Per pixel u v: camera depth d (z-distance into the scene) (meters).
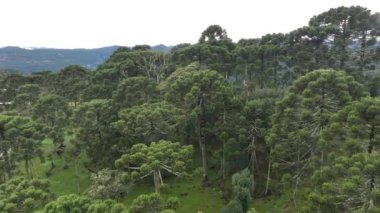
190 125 55.84
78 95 100.75
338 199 28.36
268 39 87.75
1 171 51.56
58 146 68.50
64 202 29.16
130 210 28.31
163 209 29.42
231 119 51.75
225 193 51.47
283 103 39.75
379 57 69.56
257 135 48.88
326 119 36.47
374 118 30.83
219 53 73.31
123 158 38.97
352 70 66.56
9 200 32.12
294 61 75.38
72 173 64.62
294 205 43.78
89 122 57.31
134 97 60.81
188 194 52.94
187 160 38.69
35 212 29.83
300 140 38.66
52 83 111.38
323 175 30.53
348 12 73.12
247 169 48.59
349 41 73.06
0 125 52.53
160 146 39.59
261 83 81.38
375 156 27.69
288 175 41.12
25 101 93.06
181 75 58.03
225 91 50.69
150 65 83.62
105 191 45.81
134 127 48.88
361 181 26.28
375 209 25.31
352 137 31.64
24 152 50.88
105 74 79.94
